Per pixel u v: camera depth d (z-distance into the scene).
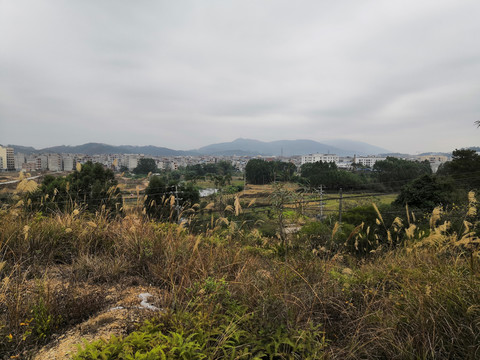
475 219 3.78
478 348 2.17
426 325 2.53
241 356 2.11
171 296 3.07
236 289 3.46
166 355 1.92
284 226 6.05
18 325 2.44
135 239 4.68
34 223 4.68
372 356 2.38
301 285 3.51
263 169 115.25
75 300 2.86
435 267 3.50
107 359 1.82
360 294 3.44
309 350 2.28
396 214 17.91
